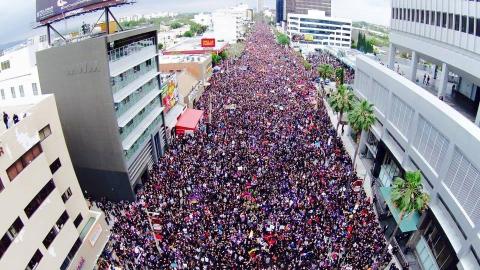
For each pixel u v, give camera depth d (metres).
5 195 21.88
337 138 54.91
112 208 39.03
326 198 36.78
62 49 34.97
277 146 49.56
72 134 38.44
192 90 74.06
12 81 43.50
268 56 139.62
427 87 46.97
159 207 36.19
